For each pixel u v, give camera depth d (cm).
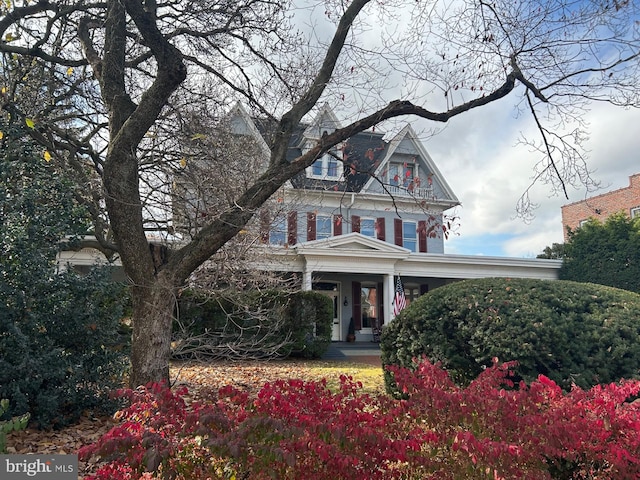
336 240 1744
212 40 742
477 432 274
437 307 631
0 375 466
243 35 730
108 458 229
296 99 743
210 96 813
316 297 1338
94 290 545
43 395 485
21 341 471
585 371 510
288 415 264
